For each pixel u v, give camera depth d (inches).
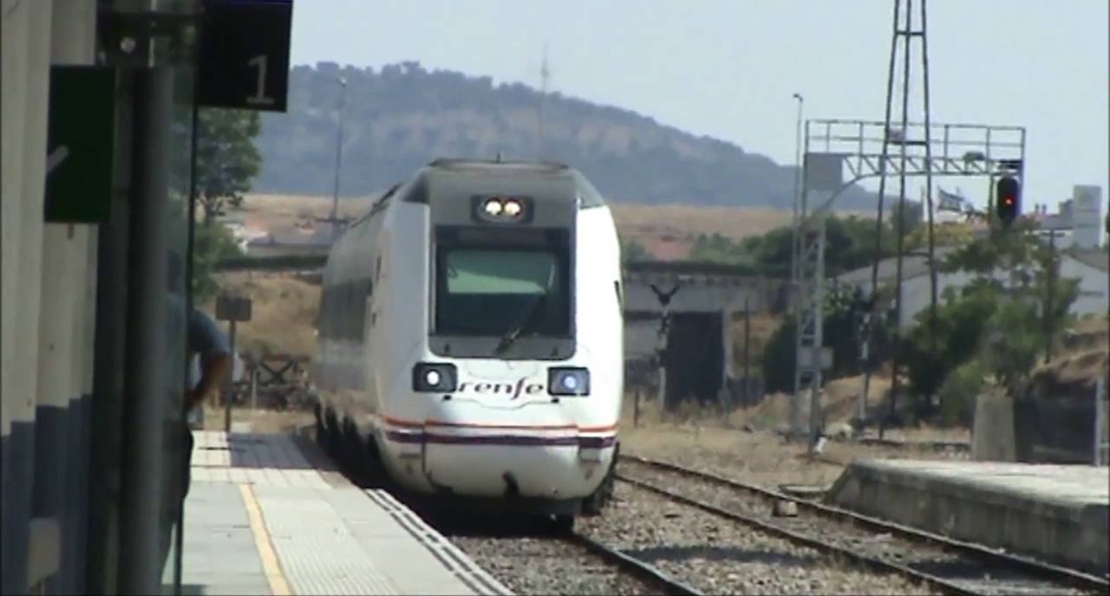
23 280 1409.9
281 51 1867.6
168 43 1625.2
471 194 3388.3
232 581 2301.9
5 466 1273.4
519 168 3457.2
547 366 3299.7
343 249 4618.6
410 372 3294.8
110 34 1585.9
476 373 3292.3
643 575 2829.7
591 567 2957.7
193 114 1765.5
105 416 1657.2
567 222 3398.1
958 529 3971.5
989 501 3826.3
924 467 4485.7
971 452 6358.3
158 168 1578.5
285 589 2244.1
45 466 1557.6
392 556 2583.7
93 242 1665.8
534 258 3368.6
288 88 1887.3
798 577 2925.7
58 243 1563.7
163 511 1620.3
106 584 1658.5
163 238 1587.1
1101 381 6328.7
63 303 1565.0
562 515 3442.4
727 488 4768.7
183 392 1759.4
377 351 3425.2
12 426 1378.0
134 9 1662.2
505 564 2974.9
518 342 3314.5
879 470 4468.5
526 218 3385.8
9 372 1282.0
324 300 5177.2
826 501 4724.4
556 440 3260.3
